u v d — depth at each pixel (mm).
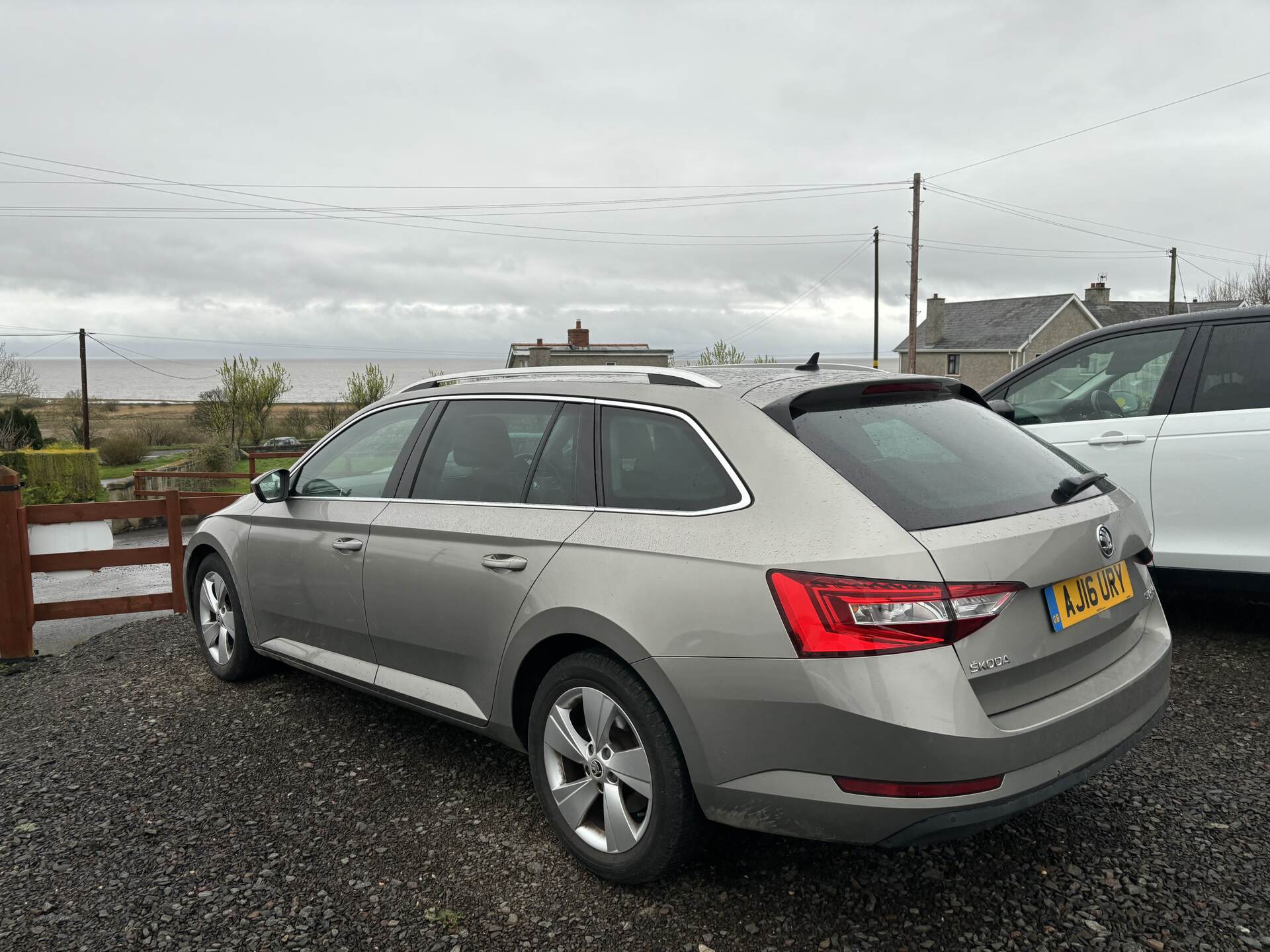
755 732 2377
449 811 3297
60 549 6066
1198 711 3928
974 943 2436
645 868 2648
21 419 26422
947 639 2219
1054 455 3047
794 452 2553
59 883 2873
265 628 4406
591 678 2752
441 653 3365
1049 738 2344
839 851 2930
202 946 2525
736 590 2416
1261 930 2443
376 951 2492
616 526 2791
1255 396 4543
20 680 5184
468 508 3309
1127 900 2600
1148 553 2953
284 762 3744
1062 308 51812
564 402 3205
